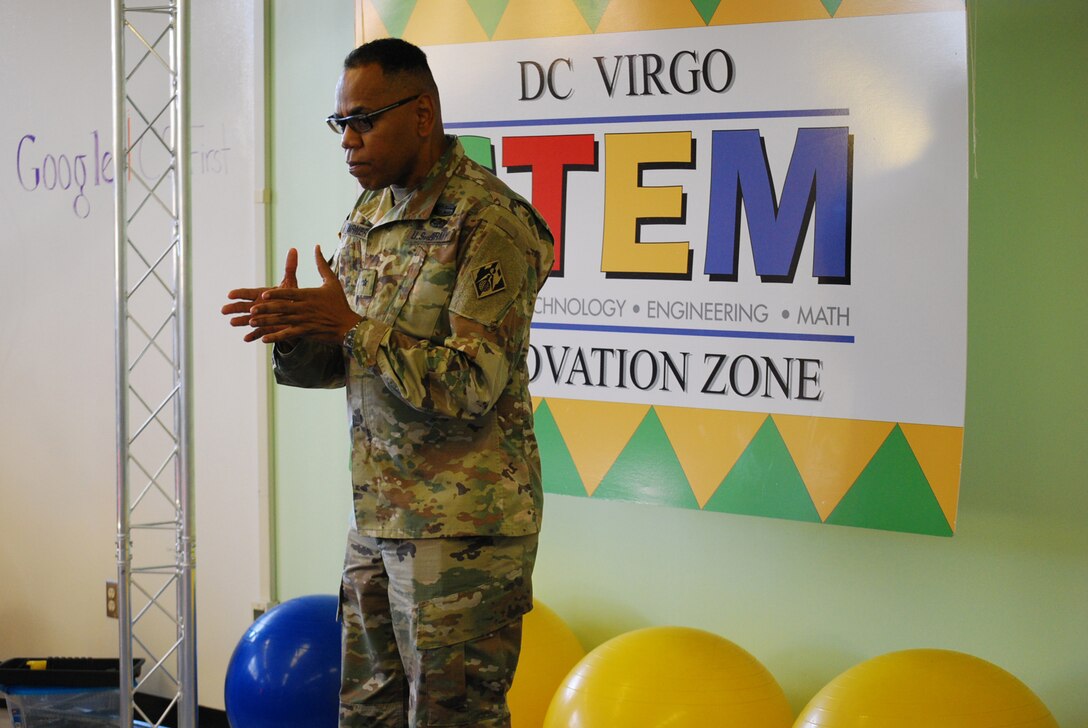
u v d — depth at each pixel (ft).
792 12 9.70
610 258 10.60
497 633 6.87
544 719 9.44
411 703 6.88
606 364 10.69
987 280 9.60
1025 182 9.41
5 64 14.67
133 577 14.29
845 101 9.55
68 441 14.67
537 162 10.85
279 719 10.18
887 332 9.51
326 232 12.71
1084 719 9.48
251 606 13.53
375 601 7.11
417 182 6.95
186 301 10.75
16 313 14.88
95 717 11.87
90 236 14.28
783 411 9.97
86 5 14.08
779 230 9.87
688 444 10.39
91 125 14.15
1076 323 9.30
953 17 9.12
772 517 10.08
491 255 6.59
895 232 9.43
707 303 10.21
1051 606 9.55
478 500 6.72
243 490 13.47
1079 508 9.40
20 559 15.15
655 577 11.16
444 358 6.36
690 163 10.21
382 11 11.47
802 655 10.52
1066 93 9.22
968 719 7.97
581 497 11.10
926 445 9.43
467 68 11.10
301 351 7.03
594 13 10.50
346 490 12.82
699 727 8.64
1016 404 9.57
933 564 9.94
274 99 12.92
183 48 10.62
